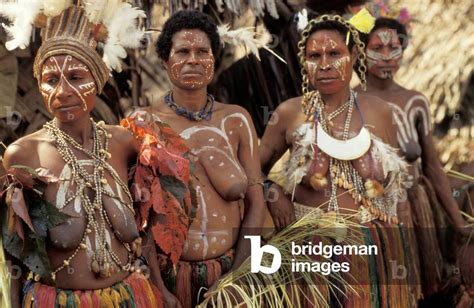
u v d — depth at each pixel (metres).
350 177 4.04
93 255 3.27
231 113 3.93
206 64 3.79
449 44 5.85
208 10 4.84
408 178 4.76
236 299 3.68
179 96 3.85
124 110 4.92
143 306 3.36
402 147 4.86
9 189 3.19
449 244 5.14
